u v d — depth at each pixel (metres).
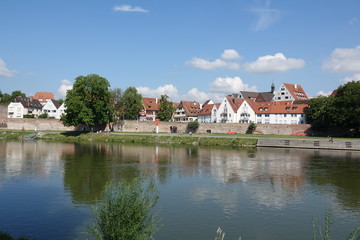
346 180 40.69
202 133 113.25
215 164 53.34
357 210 28.50
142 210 15.66
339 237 22.66
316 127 102.06
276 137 93.19
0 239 20.02
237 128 112.81
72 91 102.62
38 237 21.62
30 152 67.25
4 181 38.28
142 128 123.06
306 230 23.77
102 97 107.75
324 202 30.88
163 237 22.09
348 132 98.75
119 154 65.81
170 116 146.62
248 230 23.59
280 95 162.12
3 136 108.38
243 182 39.31
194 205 29.42
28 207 28.08
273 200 31.36
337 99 94.19
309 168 49.72
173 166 50.91
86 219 25.02
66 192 33.25
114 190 16.11
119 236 14.42
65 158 58.75
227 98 138.38
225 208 28.64
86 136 106.19
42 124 126.81
